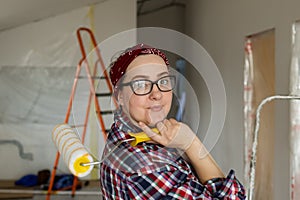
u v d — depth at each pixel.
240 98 4.72
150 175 1.07
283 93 3.61
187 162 1.22
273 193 3.82
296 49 3.45
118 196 1.09
